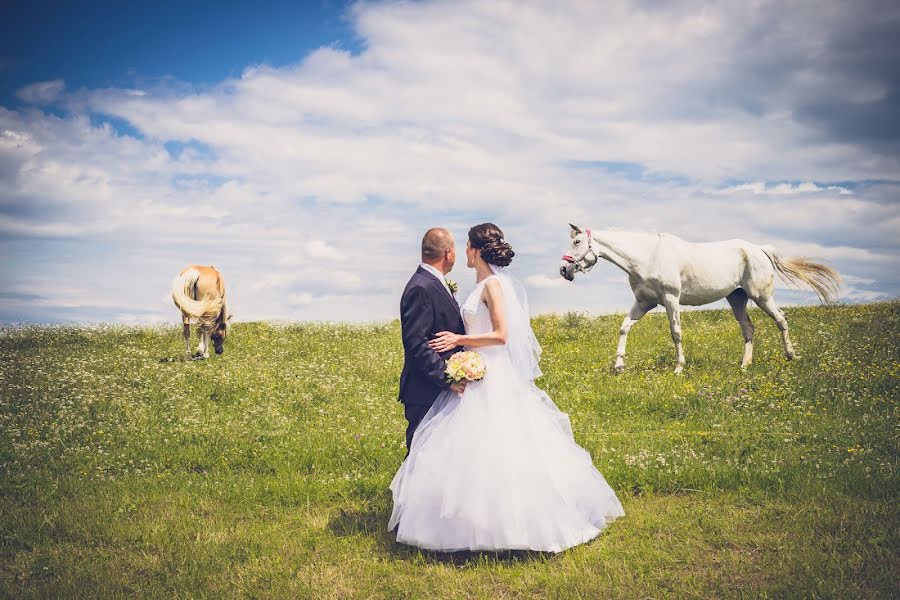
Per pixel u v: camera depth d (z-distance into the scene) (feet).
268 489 20.63
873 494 18.44
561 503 15.75
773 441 24.52
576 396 33.40
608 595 13.60
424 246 16.28
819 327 50.49
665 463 21.61
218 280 48.08
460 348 16.57
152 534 17.22
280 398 33.88
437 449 15.64
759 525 16.80
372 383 38.37
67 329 60.70
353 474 22.00
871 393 30.94
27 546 16.70
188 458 24.20
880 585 13.33
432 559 15.52
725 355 43.24
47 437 26.08
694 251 39.32
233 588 14.43
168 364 43.47
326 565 15.51
